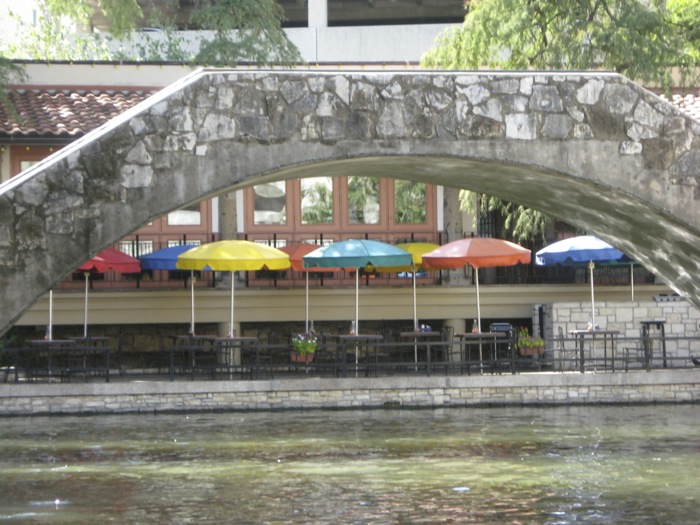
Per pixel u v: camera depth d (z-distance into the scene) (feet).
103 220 42.45
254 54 112.37
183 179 43.09
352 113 44.21
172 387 84.89
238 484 54.90
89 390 83.87
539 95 45.27
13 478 56.75
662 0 96.94
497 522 46.14
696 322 98.58
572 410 83.66
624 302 98.58
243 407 85.40
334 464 60.44
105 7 112.47
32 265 41.88
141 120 42.88
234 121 43.52
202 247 93.71
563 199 51.83
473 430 72.59
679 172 45.93
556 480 55.06
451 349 105.09
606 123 45.60
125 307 102.37
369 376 91.56
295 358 93.86
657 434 69.92
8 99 96.22
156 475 57.52
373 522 46.32
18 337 98.99
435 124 44.62
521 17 93.81
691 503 49.29
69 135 95.76
